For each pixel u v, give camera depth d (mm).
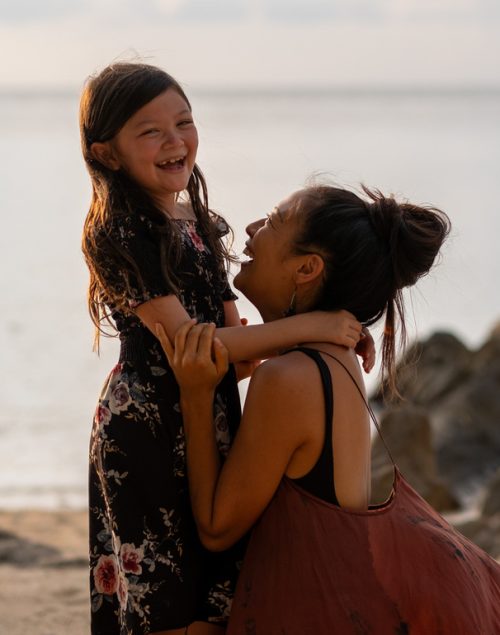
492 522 14562
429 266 6059
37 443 23844
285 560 5562
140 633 5859
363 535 5508
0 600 10438
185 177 6055
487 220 76750
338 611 5379
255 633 5559
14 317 42375
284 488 5695
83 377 31578
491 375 27297
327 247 5883
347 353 5918
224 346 5688
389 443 17016
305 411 5633
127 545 5883
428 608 5383
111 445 5902
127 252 5785
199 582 6016
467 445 25250
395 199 6273
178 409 5953
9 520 17078
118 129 5918
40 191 110375
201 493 5816
